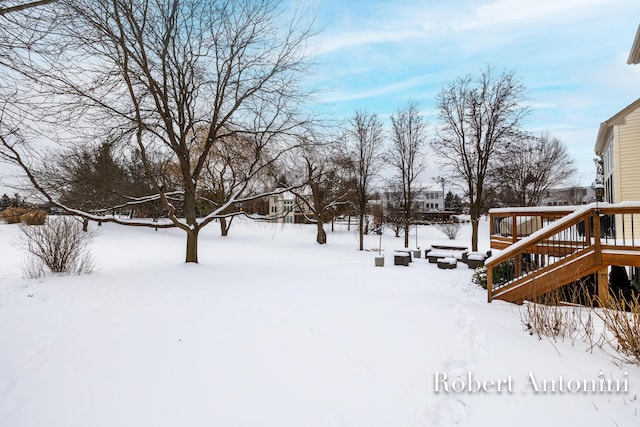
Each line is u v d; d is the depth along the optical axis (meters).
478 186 17.28
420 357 3.34
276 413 2.42
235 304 5.41
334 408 2.48
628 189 10.55
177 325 4.31
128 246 17.16
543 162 26.75
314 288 7.04
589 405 2.41
